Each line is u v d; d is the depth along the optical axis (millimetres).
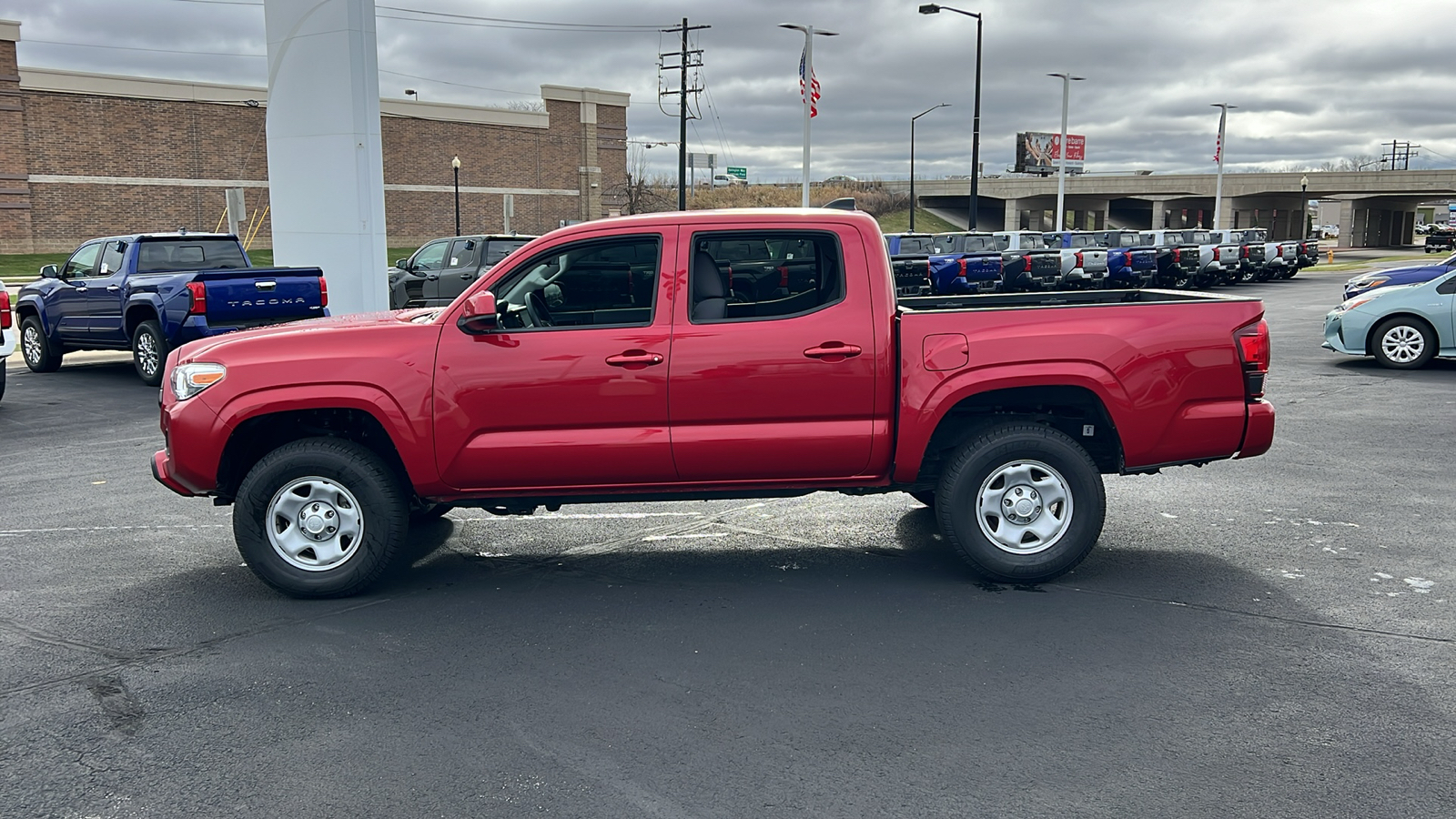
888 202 103375
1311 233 124062
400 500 5770
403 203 57219
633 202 67875
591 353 5605
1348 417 10875
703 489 5824
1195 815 3447
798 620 5359
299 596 5770
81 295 14797
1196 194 96250
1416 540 6613
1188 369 5707
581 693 4477
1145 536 6793
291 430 6113
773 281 5711
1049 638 5055
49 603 5719
